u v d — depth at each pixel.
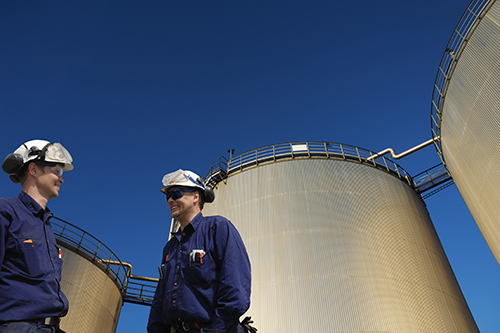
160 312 4.23
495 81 12.91
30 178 4.12
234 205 20.98
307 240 17.91
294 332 15.19
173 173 4.71
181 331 3.72
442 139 18.06
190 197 4.59
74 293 19.62
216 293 3.81
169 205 4.57
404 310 15.85
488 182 13.94
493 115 13.08
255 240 18.73
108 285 22.62
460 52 14.80
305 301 15.93
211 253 3.99
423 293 16.98
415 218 21.14
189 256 3.94
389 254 17.83
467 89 14.55
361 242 17.84
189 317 3.62
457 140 15.96
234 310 3.55
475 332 17.83
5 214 3.52
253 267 17.75
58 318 3.71
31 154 4.16
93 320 20.28
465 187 16.97
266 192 20.62
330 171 21.00
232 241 3.99
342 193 19.88
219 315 3.53
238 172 22.62
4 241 3.41
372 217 19.17
